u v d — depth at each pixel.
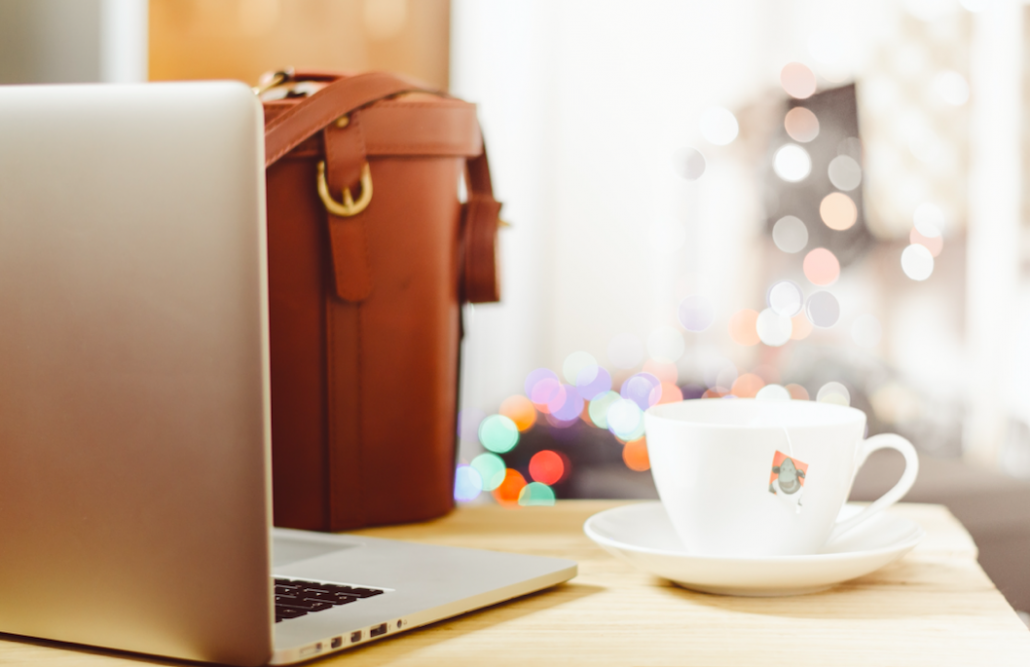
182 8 1.34
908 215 2.51
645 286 2.69
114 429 0.34
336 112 0.62
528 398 2.25
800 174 2.52
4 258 0.36
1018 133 2.32
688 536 0.48
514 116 2.51
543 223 2.59
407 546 0.54
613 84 2.62
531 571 0.47
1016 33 2.31
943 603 0.45
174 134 0.33
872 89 2.53
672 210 2.68
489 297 0.73
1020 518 1.37
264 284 0.33
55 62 1.27
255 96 0.33
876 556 0.44
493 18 2.43
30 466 0.36
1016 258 2.33
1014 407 2.33
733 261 2.66
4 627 0.38
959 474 1.53
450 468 0.71
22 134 0.35
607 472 1.73
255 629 0.33
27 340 0.36
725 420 0.52
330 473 0.64
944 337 2.49
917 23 2.48
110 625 0.35
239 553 0.33
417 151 0.65
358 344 0.65
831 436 0.46
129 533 0.35
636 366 2.67
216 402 0.33
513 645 0.39
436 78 1.61
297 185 0.62
